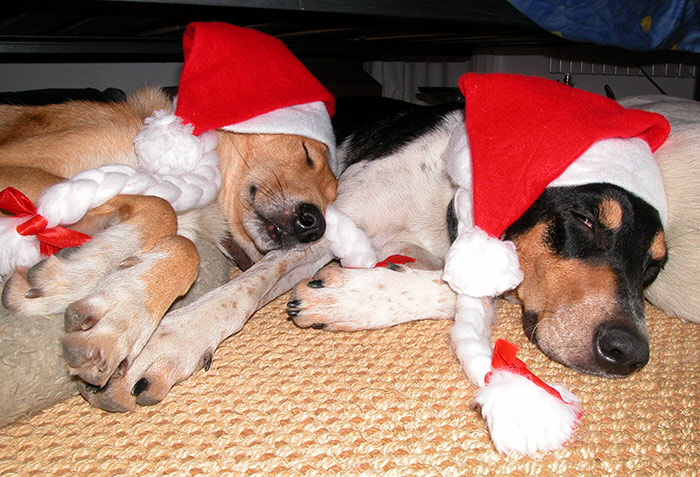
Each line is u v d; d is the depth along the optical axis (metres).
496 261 0.64
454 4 0.96
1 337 0.56
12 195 0.60
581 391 0.65
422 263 0.84
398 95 1.80
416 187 0.82
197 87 0.71
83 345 0.53
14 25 0.99
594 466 0.57
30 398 0.56
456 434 0.58
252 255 0.83
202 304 0.66
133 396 0.58
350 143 0.92
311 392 0.62
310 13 0.97
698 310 0.76
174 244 0.61
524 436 0.54
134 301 0.56
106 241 0.60
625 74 1.68
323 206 0.80
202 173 0.72
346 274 0.71
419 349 0.69
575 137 0.65
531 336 0.71
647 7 1.06
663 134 0.74
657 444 0.59
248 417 0.59
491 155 0.66
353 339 0.70
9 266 0.60
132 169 0.65
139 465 0.54
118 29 1.06
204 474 0.54
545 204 0.71
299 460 0.55
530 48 1.68
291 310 0.69
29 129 0.71
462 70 1.82
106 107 0.76
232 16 0.96
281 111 0.75
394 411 0.60
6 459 0.54
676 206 0.76
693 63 1.63
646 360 0.65
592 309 0.67
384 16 0.90
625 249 0.70
